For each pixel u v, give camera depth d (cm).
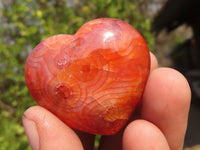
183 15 40
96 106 8
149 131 7
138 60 8
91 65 8
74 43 8
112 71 8
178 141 9
